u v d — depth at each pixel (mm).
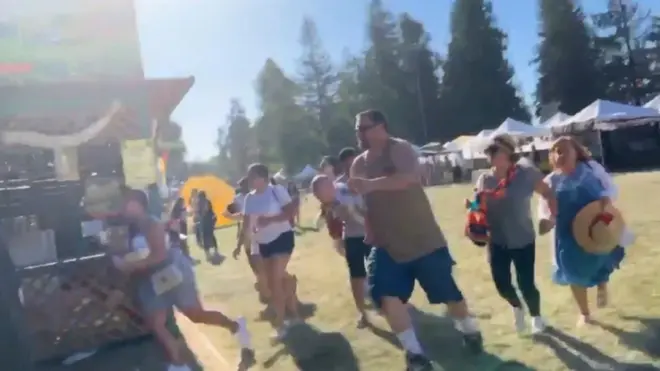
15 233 7168
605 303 6523
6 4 8961
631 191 19719
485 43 66688
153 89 8305
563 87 61375
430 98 70062
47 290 6863
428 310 7562
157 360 6535
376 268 5180
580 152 5961
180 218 16359
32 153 8883
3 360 4551
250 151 88188
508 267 5938
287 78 75000
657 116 32312
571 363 5141
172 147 16172
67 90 7902
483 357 5492
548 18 61750
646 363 4953
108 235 7047
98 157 8938
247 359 5871
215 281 11914
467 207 6051
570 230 5910
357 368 5703
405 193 5027
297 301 8383
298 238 18172
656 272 7977
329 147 72500
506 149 5688
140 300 5680
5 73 8953
